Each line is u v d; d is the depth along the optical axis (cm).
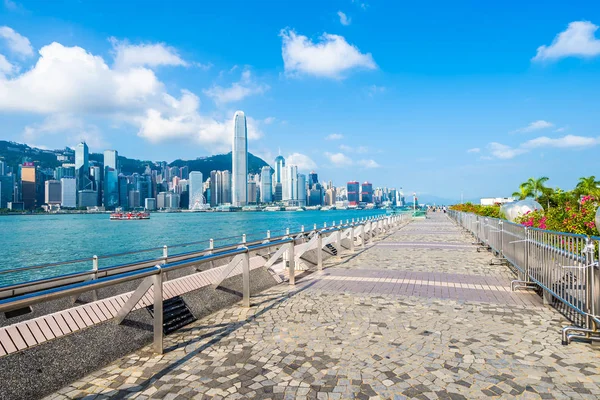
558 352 443
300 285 846
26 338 379
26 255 3784
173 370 405
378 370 397
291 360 427
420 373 390
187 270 1004
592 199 1070
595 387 356
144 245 4484
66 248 4350
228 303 680
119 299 506
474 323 558
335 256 1362
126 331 475
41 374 366
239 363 421
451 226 3134
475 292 762
